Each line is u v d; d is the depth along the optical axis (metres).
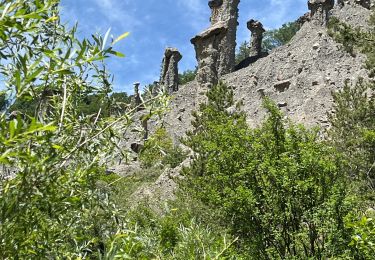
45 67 3.49
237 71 64.19
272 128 14.48
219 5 71.31
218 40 66.69
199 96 62.75
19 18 3.00
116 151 4.07
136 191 27.52
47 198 3.36
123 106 4.38
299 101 52.44
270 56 61.94
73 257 3.89
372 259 7.83
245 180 13.92
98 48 3.36
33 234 3.45
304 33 62.28
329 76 52.75
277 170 13.14
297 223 12.98
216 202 14.34
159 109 4.28
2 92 3.38
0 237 3.15
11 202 3.18
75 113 4.03
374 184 19.08
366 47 21.92
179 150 38.38
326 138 24.91
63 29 4.02
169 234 9.46
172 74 72.94
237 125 15.83
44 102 3.74
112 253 3.61
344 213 11.75
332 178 12.89
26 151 3.11
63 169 3.61
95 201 4.05
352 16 62.69
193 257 5.80
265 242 13.43
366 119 25.55
